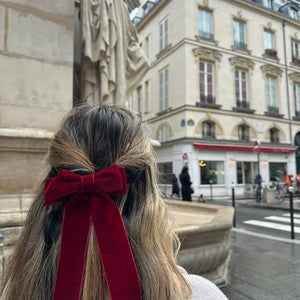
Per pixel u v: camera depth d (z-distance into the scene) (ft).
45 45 9.88
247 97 73.87
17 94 9.24
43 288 2.00
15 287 2.11
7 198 8.24
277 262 13.50
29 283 2.05
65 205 2.13
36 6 9.86
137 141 2.43
